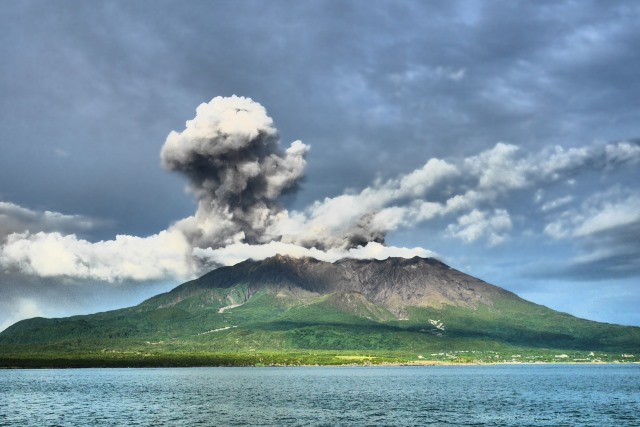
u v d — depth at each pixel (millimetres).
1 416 181500
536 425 165500
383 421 173250
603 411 197250
